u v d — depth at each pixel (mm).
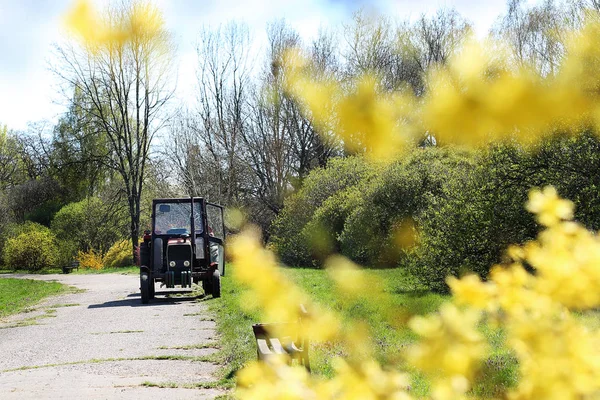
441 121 866
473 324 994
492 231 16281
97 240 57906
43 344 13398
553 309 988
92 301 23172
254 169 48938
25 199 67062
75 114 52125
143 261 22062
